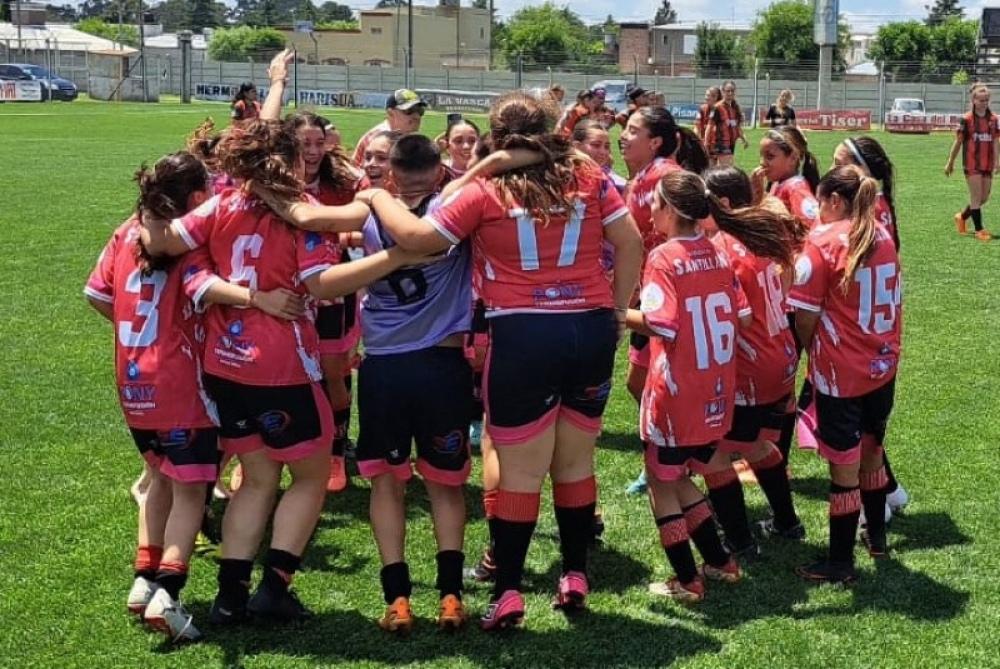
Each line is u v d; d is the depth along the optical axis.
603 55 100.50
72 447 6.76
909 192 20.70
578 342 4.25
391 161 4.45
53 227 14.78
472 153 5.98
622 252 4.46
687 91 55.94
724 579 4.97
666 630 4.51
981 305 10.82
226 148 4.37
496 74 60.25
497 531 4.46
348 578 5.04
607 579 5.06
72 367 8.49
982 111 14.84
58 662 4.23
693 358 4.54
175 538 4.46
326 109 51.75
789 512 5.49
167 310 4.47
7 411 7.42
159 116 41.25
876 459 5.17
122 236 4.69
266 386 4.34
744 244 4.84
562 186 4.20
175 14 159.00
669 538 4.73
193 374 4.50
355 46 93.81
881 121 49.38
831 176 4.92
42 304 10.52
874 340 4.84
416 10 94.56
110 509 5.79
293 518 4.52
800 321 4.92
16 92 51.94
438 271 4.37
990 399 7.75
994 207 18.44
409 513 5.87
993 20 69.31
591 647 4.36
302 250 4.29
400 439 4.47
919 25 83.38
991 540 5.44
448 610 4.43
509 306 4.23
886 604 4.74
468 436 4.53
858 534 5.43
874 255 4.79
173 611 4.31
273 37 86.94
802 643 4.39
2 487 6.08
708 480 5.20
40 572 5.02
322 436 4.48
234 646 4.37
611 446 7.02
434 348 4.40
